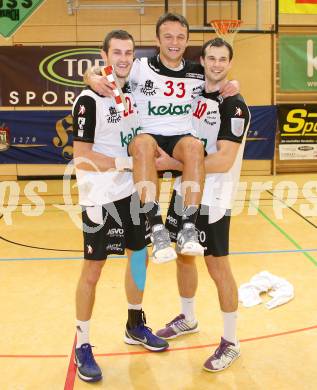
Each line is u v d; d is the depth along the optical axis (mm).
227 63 2930
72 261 5332
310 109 10555
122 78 2947
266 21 10547
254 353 3346
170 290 4473
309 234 6176
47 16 10430
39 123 10453
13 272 5000
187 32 2939
